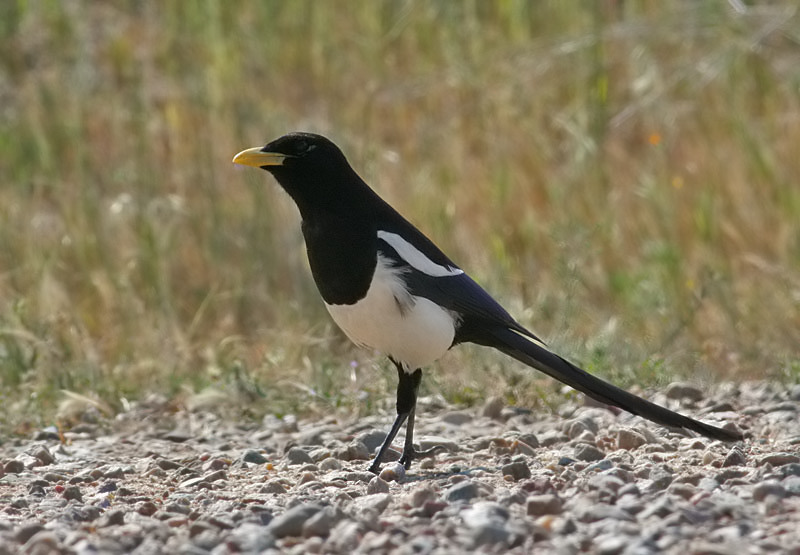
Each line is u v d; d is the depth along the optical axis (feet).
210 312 44.29
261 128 53.47
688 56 57.21
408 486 25.66
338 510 21.75
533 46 58.03
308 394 35.91
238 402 35.70
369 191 27.91
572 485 24.23
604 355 37.68
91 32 64.95
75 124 54.24
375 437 31.09
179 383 37.76
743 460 26.45
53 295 42.88
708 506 21.50
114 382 37.78
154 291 44.24
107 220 47.37
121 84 60.85
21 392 36.29
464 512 21.56
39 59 63.05
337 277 27.45
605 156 52.85
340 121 56.18
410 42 61.98
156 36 64.54
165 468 29.50
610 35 58.03
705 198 47.67
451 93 58.29
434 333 27.53
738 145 50.90
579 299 44.14
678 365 38.75
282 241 45.52
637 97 55.93
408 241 27.55
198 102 55.83
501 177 51.06
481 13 62.28
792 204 47.44
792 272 44.60
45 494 26.30
